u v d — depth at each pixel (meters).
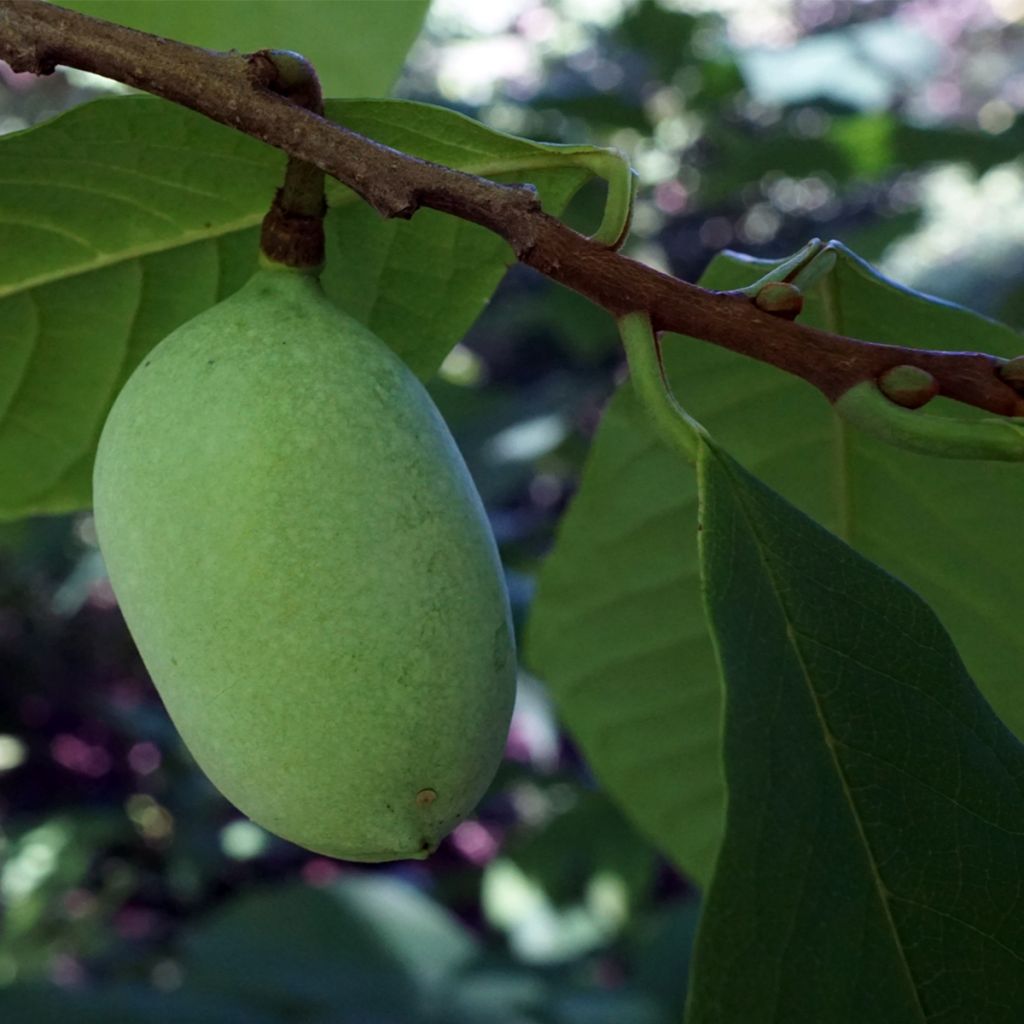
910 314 0.35
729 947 0.25
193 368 0.29
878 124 0.83
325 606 0.27
